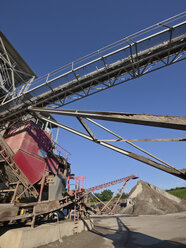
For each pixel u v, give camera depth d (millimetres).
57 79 11266
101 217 28234
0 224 8125
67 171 20281
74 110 5832
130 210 35906
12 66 20672
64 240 9078
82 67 10414
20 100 12883
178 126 2225
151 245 7852
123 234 11383
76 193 12992
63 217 15008
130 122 3111
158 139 3336
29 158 14234
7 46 18875
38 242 7691
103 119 4254
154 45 8531
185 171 2730
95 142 5676
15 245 6730
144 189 41656
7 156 12484
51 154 17641
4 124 14664
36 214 8906
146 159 3363
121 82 10203
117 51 9250
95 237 10289
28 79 23016
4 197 11875
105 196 72312
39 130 17000
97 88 10906
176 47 8086
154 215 29094
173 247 7176
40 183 14711
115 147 4570
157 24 7949
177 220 17984
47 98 11852
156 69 9172
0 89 18250
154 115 2570
